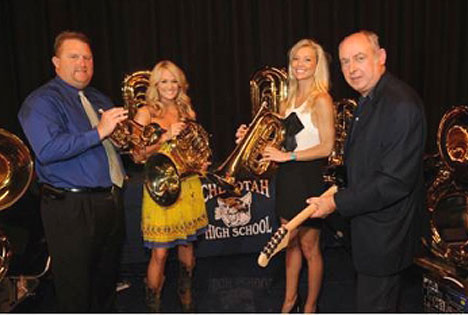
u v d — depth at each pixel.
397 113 1.86
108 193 2.52
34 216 3.44
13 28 4.17
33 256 3.44
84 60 2.43
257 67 4.56
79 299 2.44
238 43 4.46
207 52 4.46
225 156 4.60
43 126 2.26
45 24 4.20
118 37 4.36
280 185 2.71
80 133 2.28
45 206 2.40
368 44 1.99
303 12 4.54
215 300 3.24
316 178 2.62
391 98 1.91
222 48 4.48
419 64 4.79
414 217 2.03
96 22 4.25
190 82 4.46
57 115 2.33
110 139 2.57
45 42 4.21
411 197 1.99
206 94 4.52
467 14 4.74
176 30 4.41
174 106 3.00
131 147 2.62
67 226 2.38
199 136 2.79
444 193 2.75
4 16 4.14
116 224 2.59
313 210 2.06
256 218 3.85
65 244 2.39
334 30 4.57
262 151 2.66
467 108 2.67
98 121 2.58
